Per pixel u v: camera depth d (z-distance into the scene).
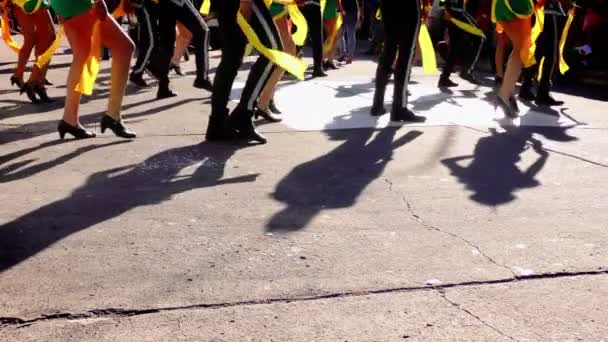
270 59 5.29
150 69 8.27
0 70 11.16
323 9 10.48
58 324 2.71
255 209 4.10
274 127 6.51
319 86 9.44
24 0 7.56
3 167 5.03
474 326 2.71
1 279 3.11
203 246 3.51
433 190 4.52
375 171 4.97
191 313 2.80
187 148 5.63
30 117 6.97
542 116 7.32
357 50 15.87
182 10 8.04
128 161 5.21
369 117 7.03
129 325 2.71
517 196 4.41
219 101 5.82
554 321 2.76
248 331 2.66
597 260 3.38
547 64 8.06
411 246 3.54
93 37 5.49
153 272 3.19
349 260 3.35
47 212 4.02
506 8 6.83
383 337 2.62
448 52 9.51
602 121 7.07
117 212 4.03
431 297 2.96
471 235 3.71
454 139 6.06
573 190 4.56
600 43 10.28
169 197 4.32
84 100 8.10
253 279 3.12
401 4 6.49
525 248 3.52
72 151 5.52
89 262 3.30
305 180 4.72
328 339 2.60
